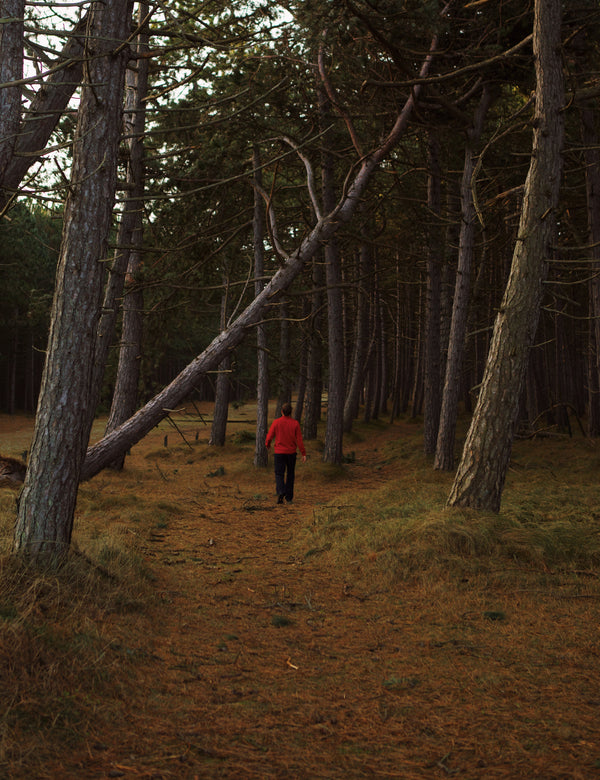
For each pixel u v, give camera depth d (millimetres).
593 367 20609
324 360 28125
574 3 9727
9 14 5566
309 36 9445
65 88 6891
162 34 4945
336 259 16562
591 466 14172
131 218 12227
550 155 7809
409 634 4332
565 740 2736
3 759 2291
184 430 32094
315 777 2395
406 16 8898
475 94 13781
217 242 13344
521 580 5523
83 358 4699
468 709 3086
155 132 5125
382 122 12461
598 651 3930
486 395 7621
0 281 38812
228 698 3145
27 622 3312
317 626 4508
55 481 4539
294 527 8656
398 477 15586
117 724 2734
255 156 13875
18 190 4660
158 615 4359
